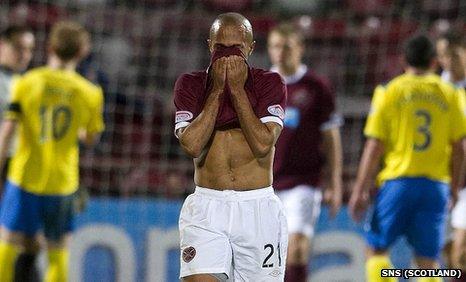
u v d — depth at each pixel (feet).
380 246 81.87
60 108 81.92
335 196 87.20
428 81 81.25
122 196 109.50
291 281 85.61
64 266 83.30
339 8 151.43
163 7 149.07
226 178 52.16
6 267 81.15
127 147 114.52
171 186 111.86
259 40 143.74
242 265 52.08
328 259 96.22
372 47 140.97
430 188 80.43
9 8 134.21
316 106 87.10
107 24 140.36
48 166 81.30
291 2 150.71
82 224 91.40
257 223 51.75
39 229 82.33
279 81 53.06
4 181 86.33
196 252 51.16
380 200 81.87
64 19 137.28
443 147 81.00
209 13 151.74
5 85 86.33
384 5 150.92
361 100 125.29
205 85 52.85
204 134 50.57
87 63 124.77
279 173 86.58
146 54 139.44
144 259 93.56
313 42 142.41
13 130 80.53
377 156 81.25
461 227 90.27
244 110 50.93
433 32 136.56
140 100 119.44
